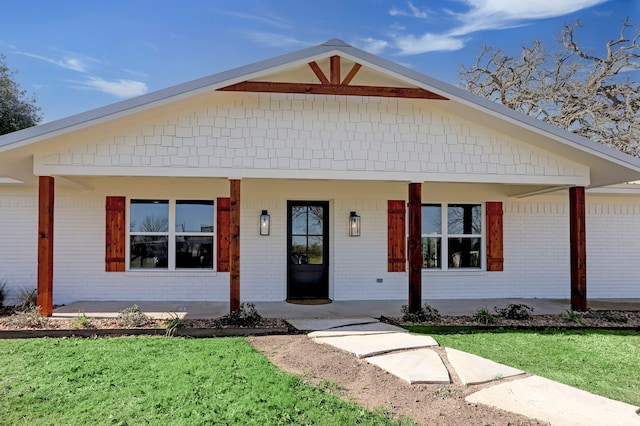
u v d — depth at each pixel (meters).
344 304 9.39
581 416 3.69
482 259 10.64
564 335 6.60
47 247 7.30
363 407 3.89
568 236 10.86
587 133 22.22
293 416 3.68
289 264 10.17
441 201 10.55
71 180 8.57
